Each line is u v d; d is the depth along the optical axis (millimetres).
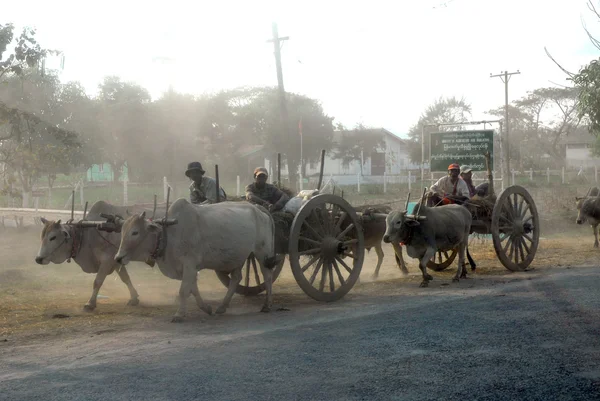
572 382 4996
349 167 64812
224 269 8438
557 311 7738
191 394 4863
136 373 5430
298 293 10188
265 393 4859
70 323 7773
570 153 58469
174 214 7859
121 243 7617
